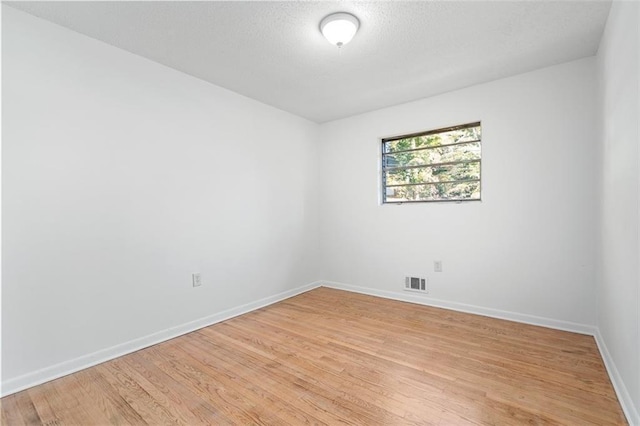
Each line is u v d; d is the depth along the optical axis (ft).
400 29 6.77
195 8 6.04
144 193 8.02
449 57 8.08
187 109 9.01
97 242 7.16
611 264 6.33
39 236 6.33
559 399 5.46
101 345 7.18
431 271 10.93
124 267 7.62
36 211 6.29
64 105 6.68
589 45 7.55
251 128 10.94
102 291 7.23
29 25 6.22
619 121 5.57
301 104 11.57
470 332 8.50
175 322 8.63
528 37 7.16
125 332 7.60
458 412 5.18
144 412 5.33
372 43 7.34
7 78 5.97
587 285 8.26
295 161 12.82
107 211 7.34
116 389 6.03
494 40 7.28
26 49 6.18
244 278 10.61
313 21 6.47
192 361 7.11
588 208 8.21
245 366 6.84
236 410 5.34
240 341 8.18
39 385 6.21
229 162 10.20
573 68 8.34
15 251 6.04
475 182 10.28
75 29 6.76
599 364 6.64
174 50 7.66
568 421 4.91
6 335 5.91
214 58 8.07
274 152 11.85
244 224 10.66
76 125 6.86
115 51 7.49
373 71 8.86
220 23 6.53
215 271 9.70
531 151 8.99
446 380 6.14
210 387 6.05
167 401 5.62
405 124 11.42
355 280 13.00
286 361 7.03
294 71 8.83
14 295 6.02
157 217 8.29
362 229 12.71
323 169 13.91
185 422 5.06
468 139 10.45
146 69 8.07
